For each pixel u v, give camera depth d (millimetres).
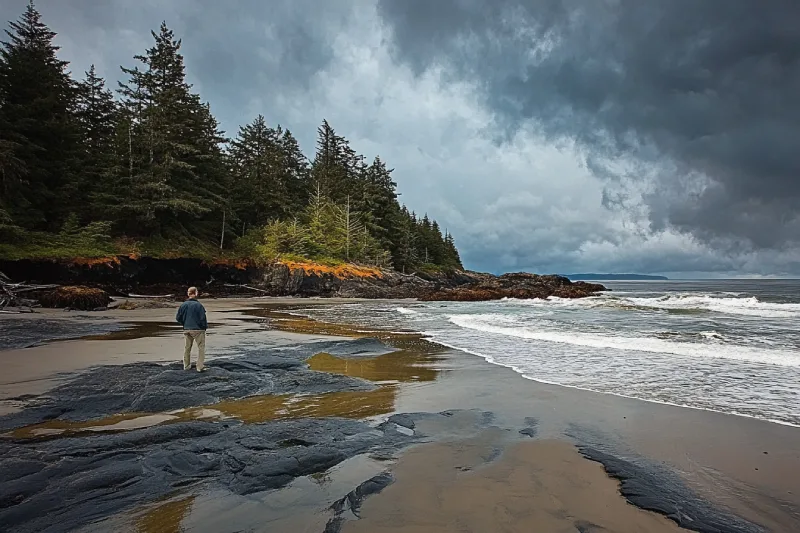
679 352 11789
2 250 25641
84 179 33719
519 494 3826
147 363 8969
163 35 39250
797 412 6531
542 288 50250
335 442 5035
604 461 4633
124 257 31484
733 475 4371
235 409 6523
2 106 29438
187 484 3936
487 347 12828
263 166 54344
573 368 9805
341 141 73812
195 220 41750
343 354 11406
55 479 3934
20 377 7691
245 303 33094
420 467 4398
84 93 40438
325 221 56250
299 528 3213
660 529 3301
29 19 32594
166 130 37094
